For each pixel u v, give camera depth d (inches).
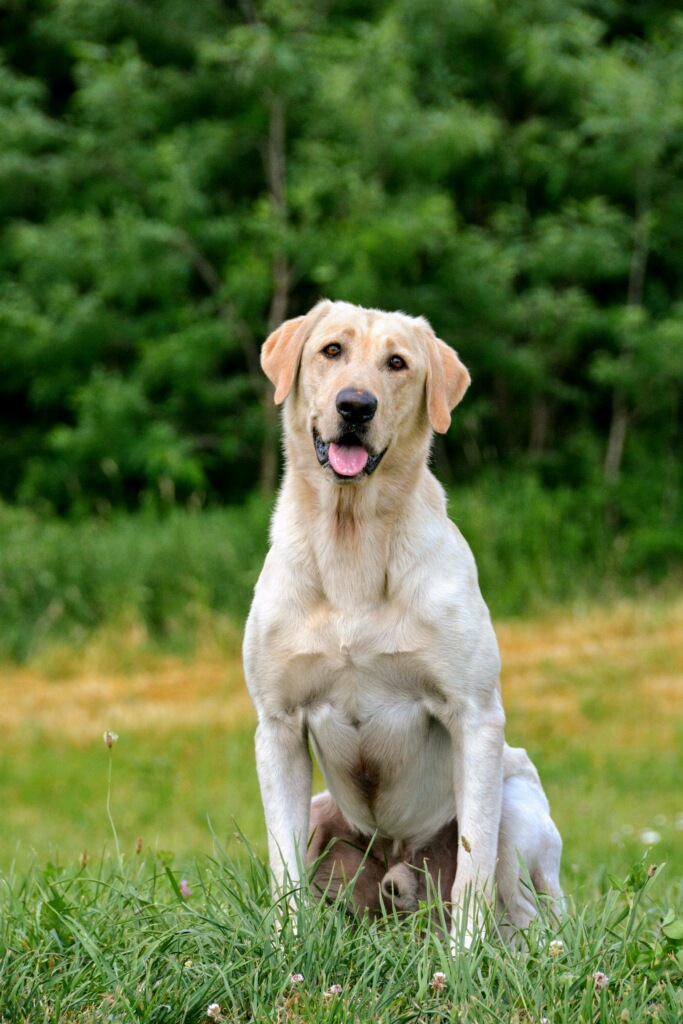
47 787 388.5
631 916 153.3
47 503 700.7
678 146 776.3
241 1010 141.5
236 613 568.1
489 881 168.2
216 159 764.6
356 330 187.0
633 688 505.7
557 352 761.0
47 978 145.8
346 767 181.0
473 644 173.5
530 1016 136.0
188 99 791.7
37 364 749.9
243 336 745.0
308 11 764.6
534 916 179.0
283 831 174.9
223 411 762.2
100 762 415.8
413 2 769.6
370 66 730.2
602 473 732.0
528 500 684.7
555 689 506.0
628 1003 136.9
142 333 745.0
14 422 822.5
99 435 700.0
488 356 746.2
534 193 821.9
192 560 587.5
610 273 746.8
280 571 179.3
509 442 793.6
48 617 554.3
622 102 735.7
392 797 182.7
